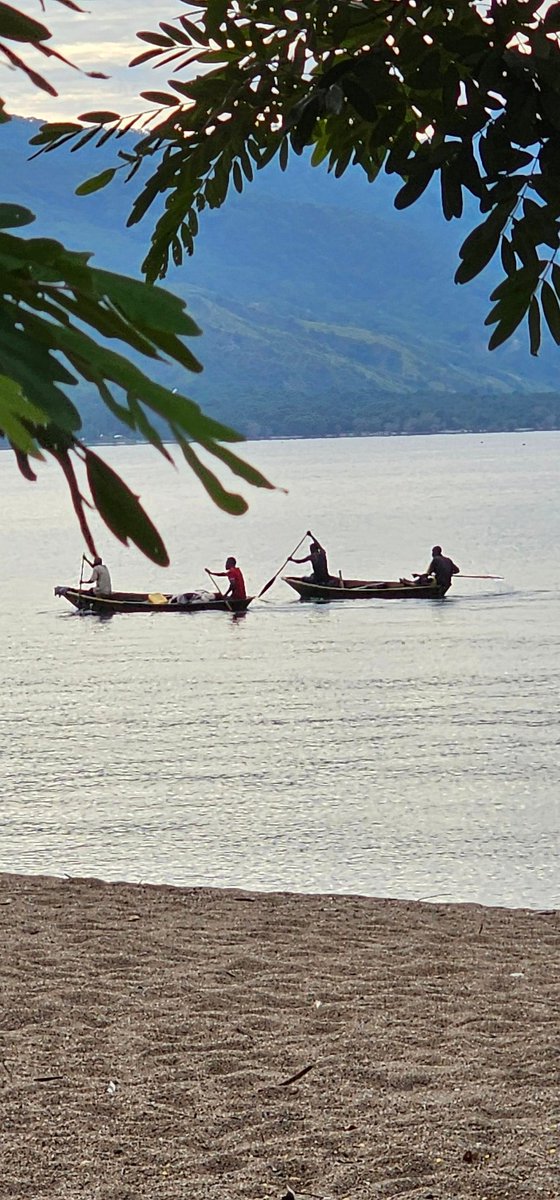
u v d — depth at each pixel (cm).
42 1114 1084
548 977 1477
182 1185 955
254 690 4791
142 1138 1041
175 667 5466
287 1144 1022
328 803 2895
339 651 5819
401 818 2736
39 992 1424
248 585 9362
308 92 482
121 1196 940
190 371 198
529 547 11588
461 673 5075
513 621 6744
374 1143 1020
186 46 486
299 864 2345
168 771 3322
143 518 192
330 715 4209
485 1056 1208
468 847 2455
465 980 1470
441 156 412
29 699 4688
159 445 188
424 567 10225
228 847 2489
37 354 188
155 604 7450
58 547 14025
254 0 467
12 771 3356
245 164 528
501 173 411
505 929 1728
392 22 432
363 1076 1162
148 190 518
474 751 3519
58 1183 959
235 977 1488
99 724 4119
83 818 2766
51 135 497
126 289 198
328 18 453
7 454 188
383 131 433
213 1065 1198
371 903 1889
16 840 2570
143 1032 1294
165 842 2536
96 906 1852
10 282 192
